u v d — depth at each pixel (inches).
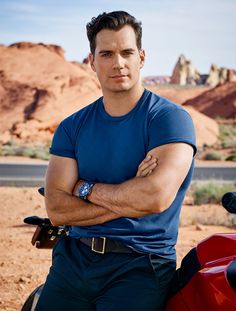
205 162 1509.6
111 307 121.1
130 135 126.8
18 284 262.4
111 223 125.0
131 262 122.1
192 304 116.7
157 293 121.5
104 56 126.6
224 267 112.8
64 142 134.6
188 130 126.1
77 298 126.8
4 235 396.5
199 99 3368.6
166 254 124.6
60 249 130.2
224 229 447.2
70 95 2541.8
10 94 2536.9
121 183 124.3
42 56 2807.6
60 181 132.9
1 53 2797.7
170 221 125.9
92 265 124.5
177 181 123.1
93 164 129.9
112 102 128.3
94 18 129.5
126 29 126.3
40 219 141.9
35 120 2347.4
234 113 3228.3
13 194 649.0
